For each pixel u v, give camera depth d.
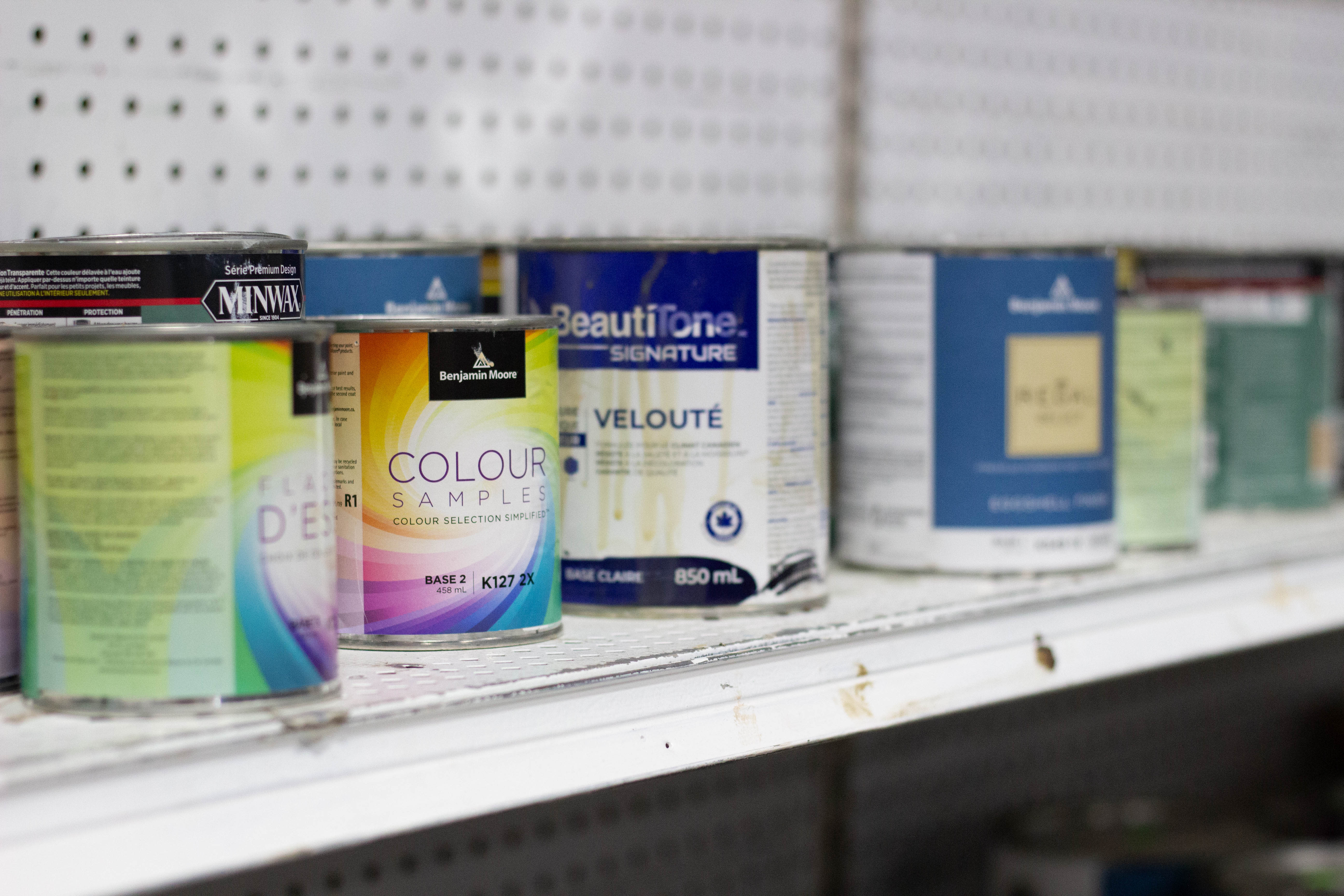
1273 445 1.31
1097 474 0.97
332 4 1.03
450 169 1.11
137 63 0.94
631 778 0.67
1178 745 1.75
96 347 0.57
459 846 1.14
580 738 0.66
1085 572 0.97
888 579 0.95
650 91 1.22
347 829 0.58
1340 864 1.28
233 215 1.00
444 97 1.10
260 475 0.58
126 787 0.53
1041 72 1.52
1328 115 1.82
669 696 0.70
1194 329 1.09
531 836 1.18
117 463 0.57
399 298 0.85
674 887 1.27
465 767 0.62
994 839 1.36
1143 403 1.08
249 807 0.56
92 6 0.92
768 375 0.80
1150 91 1.62
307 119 1.03
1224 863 1.26
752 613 0.81
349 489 0.71
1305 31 1.78
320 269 0.84
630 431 0.79
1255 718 1.84
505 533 0.72
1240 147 1.72
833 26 1.34
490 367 0.71
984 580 0.94
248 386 0.58
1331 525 1.25
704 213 1.26
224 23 0.98
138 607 0.57
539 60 1.15
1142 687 1.70
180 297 0.66
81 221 0.93
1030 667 0.88
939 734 1.48
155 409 0.57
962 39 1.45
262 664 0.59
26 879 0.50
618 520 0.80
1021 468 0.94
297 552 0.60
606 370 0.79
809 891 1.38
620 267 0.78
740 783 1.31
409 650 0.71
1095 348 0.96
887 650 0.81
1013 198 1.51
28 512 0.60
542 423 0.73
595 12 1.18
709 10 1.25
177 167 0.97
